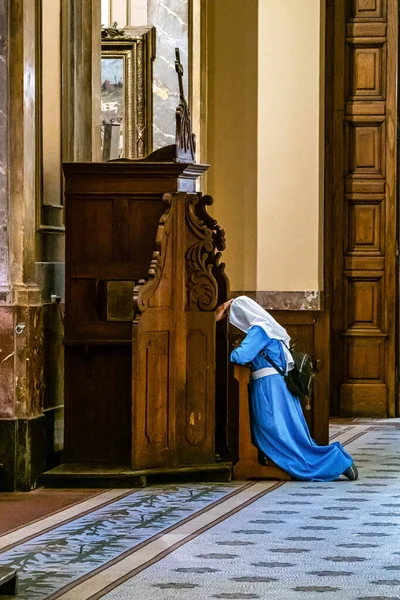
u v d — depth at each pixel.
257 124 18.12
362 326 20.42
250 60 18.19
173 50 18.39
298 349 14.73
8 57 12.88
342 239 20.47
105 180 13.36
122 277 13.37
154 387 13.10
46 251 13.87
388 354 20.36
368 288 20.44
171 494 12.52
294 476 13.41
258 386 13.48
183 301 13.31
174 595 8.58
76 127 14.73
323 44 18.53
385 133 20.44
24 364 12.92
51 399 13.74
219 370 14.50
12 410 12.91
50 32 14.02
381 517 11.33
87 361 13.45
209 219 13.97
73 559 9.65
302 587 8.79
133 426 12.91
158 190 13.31
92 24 14.84
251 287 18.09
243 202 18.16
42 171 13.72
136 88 18.48
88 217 13.41
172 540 10.31
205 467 13.27
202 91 18.23
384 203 20.44
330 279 20.48
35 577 9.09
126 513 11.51
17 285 12.96
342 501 12.16
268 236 18.06
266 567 9.38
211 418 13.46
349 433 18.09
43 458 13.35
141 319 12.74
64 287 13.92
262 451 13.49
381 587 8.79
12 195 12.96
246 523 11.02
